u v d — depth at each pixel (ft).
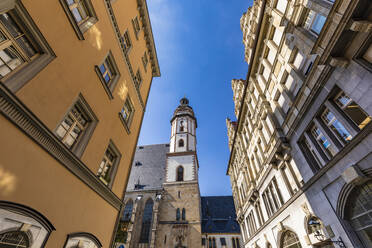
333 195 27.66
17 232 15.58
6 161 14.89
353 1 20.33
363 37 21.26
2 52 16.65
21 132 16.46
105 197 31.94
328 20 24.44
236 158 97.81
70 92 23.79
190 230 111.24
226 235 128.77
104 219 31.86
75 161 23.40
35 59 19.42
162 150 187.32
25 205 16.07
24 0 17.56
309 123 33.37
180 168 148.46
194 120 194.59
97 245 28.96
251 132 67.87
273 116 47.78
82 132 28.04
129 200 135.54
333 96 27.94
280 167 44.50
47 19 20.44
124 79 43.16
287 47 40.22
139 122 54.34
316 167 33.06
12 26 17.74
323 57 25.57
